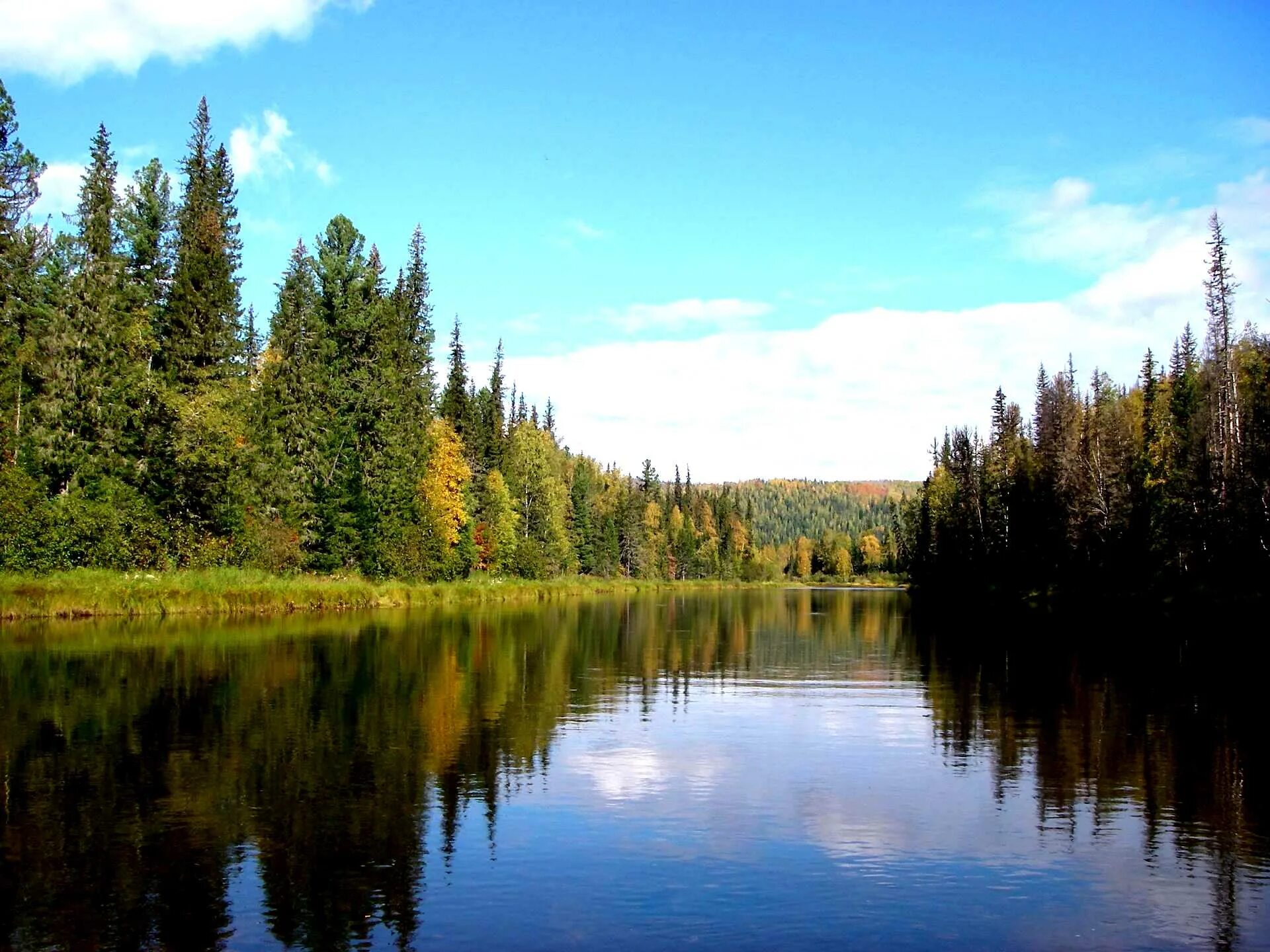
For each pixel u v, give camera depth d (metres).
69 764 15.35
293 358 58.75
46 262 50.22
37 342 46.91
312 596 50.59
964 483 92.75
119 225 53.44
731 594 120.56
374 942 8.89
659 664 30.81
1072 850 11.81
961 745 17.92
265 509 54.28
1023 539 76.12
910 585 118.69
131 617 40.69
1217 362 51.16
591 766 15.83
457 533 74.12
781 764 16.20
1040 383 81.50
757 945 8.95
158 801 13.29
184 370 52.03
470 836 12.03
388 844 11.64
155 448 48.72
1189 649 35.28
